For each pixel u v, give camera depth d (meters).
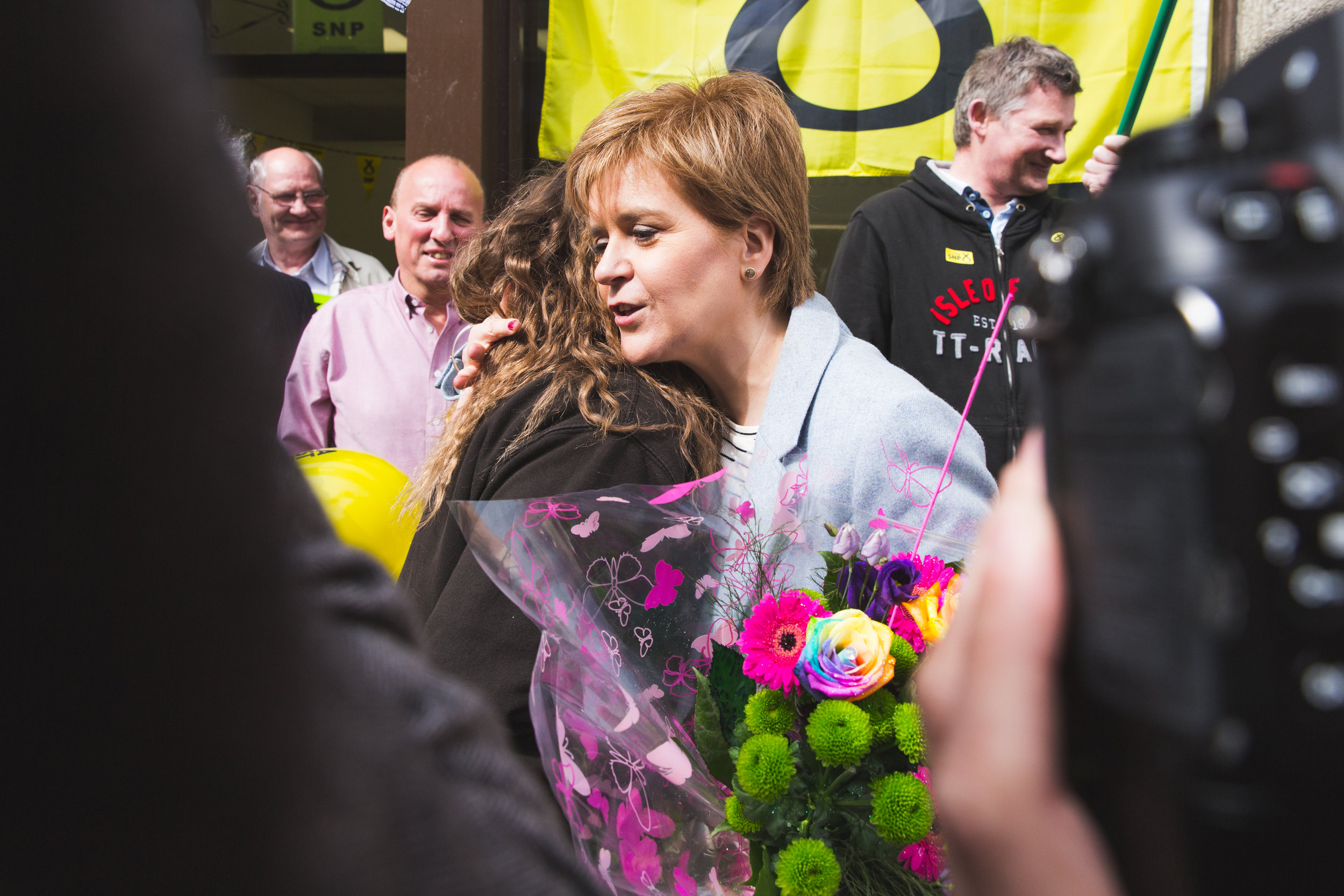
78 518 0.23
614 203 1.24
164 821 0.24
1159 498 0.25
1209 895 0.25
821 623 0.82
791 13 3.08
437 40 3.09
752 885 0.83
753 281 1.31
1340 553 0.23
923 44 3.07
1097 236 0.27
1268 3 2.59
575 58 3.14
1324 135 0.25
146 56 0.24
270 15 5.09
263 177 3.50
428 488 1.33
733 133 1.24
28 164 0.22
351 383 2.70
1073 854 0.28
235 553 0.25
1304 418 0.24
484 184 3.12
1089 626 0.27
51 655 0.23
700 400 1.30
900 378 1.25
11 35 0.22
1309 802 0.24
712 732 0.84
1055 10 3.02
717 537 0.97
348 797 0.28
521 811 0.34
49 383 0.22
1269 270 0.24
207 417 0.24
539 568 0.91
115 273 0.23
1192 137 0.28
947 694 0.31
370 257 3.83
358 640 0.33
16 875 0.24
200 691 0.24
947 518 1.13
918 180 2.67
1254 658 0.24
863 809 0.81
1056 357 0.29
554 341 1.25
